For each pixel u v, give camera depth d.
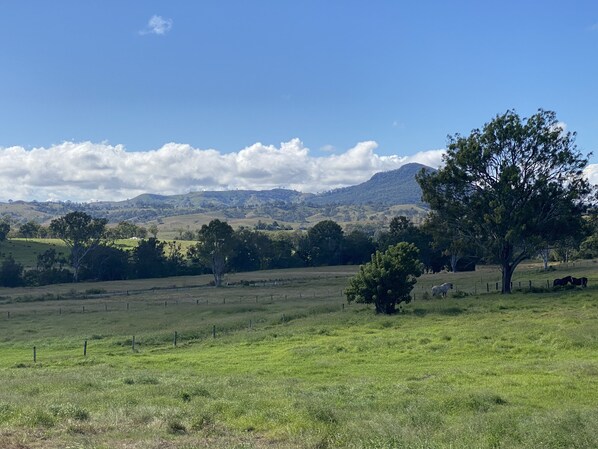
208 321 50.81
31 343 42.34
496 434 12.52
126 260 132.62
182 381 22.23
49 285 117.25
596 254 118.50
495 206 59.03
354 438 12.23
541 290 57.97
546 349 28.27
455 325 38.00
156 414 14.91
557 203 59.66
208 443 12.13
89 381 21.98
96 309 68.44
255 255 147.75
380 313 47.38
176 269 138.50
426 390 19.28
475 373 22.89
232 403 16.31
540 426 13.00
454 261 112.56
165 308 66.50
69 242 127.69
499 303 48.31
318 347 32.12
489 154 59.66
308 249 152.75
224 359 30.69
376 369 25.50
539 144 58.94
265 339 37.72
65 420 14.05
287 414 14.45
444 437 12.50
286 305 62.22
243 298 77.31
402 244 49.25
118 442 12.11
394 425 13.32
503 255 61.03
